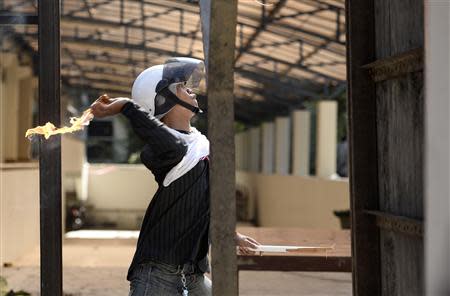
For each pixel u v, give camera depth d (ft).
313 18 36.88
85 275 31.40
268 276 29.37
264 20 38.27
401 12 12.00
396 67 12.04
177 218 13.20
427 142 7.64
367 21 13.29
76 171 80.28
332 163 53.93
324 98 53.72
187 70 13.73
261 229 23.09
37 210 48.39
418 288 11.48
